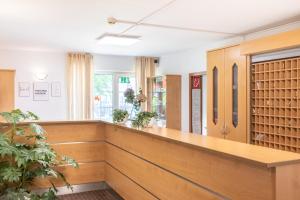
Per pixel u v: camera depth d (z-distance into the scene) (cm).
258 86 416
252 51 405
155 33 528
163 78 731
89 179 462
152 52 757
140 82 821
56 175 405
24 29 496
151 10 389
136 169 355
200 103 678
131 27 483
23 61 718
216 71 500
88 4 365
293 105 367
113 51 741
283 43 357
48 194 394
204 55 650
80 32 521
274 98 391
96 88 801
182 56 731
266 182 180
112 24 461
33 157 362
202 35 545
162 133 305
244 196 197
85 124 461
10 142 383
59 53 752
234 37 561
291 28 455
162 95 741
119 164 409
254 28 489
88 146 462
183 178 263
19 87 714
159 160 302
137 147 352
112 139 437
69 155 450
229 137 465
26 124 422
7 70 668
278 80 386
